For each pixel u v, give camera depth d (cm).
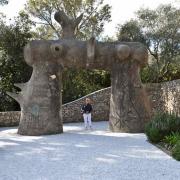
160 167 863
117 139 1375
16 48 2750
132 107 1617
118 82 1642
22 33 2792
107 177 769
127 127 1603
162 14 3028
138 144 1238
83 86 3080
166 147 1131
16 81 2723
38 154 1064
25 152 1105
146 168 853
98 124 2092
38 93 1566
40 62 1590
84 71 3148
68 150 1125
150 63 3141
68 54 1578
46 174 805
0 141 1357
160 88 2406
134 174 795
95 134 1553
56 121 1574
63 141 1331
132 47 1641
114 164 904
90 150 1120
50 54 1584
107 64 1644
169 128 1243
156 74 3100
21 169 861
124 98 1625
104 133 1590
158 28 3031
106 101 2347
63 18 1655
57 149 1148
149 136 1277
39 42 1588
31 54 1581
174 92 2198
